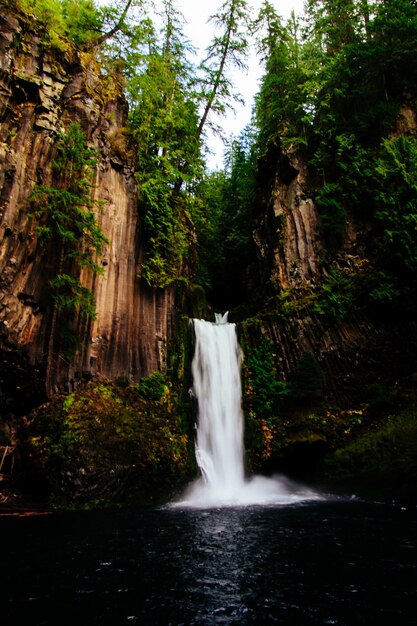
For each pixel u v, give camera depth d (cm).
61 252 1487
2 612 507
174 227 2017
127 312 1761
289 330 2002
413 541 839
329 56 2558
